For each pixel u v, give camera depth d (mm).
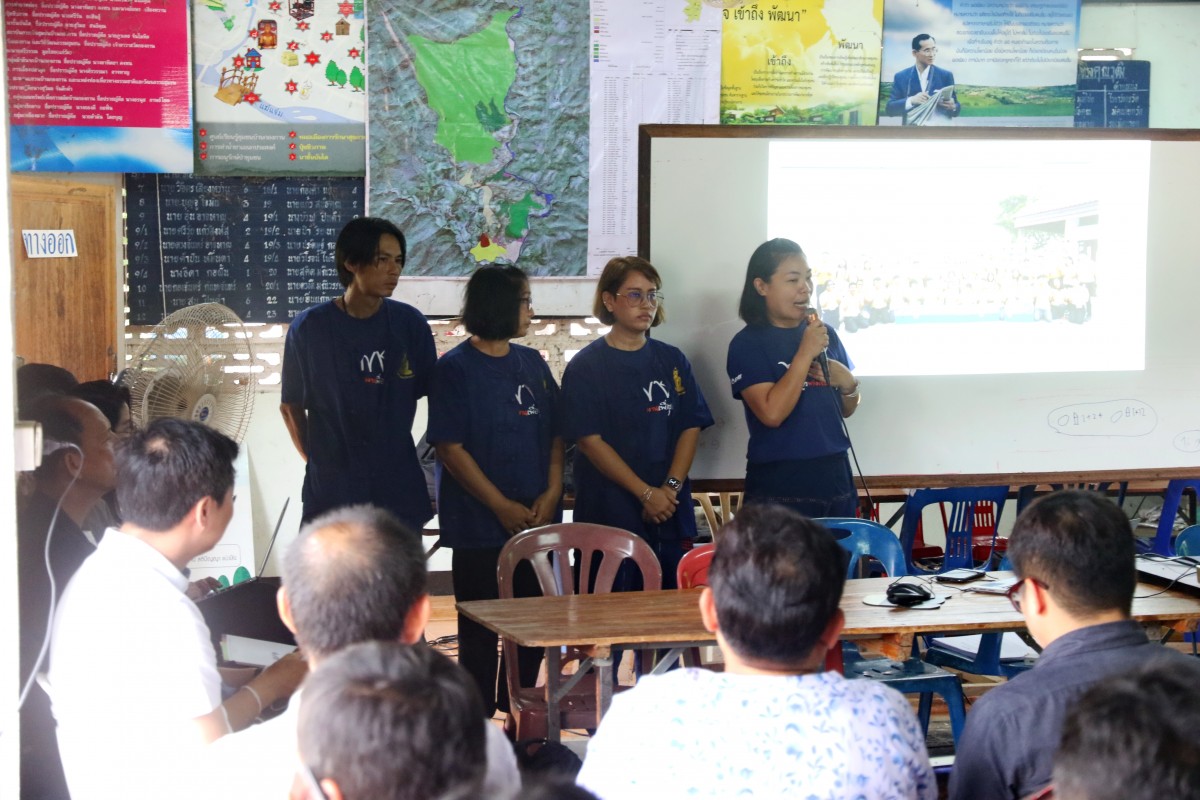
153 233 4754
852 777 1438
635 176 4871
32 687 2229
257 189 4789
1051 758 1670
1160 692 1035
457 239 4836
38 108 4527
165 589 1828
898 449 4398
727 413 4289
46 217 4508
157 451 1857
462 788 893
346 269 3738
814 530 1542
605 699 2492
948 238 4387
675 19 4801
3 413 1994
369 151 4773
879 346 4379
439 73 4777
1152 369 4488
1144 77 5027
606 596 2883
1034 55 4918
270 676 1987
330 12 4734
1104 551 1710
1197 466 4516
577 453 3887
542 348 4988
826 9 4820
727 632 1521
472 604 2795
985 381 4422
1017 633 3256
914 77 4887
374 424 3750
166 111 4637
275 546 5234
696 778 1452
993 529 4551
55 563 2318
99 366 4707
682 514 3854
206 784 1528
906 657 2500
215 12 4672
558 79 4805
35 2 4492
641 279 3754
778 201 4293
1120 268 4457
